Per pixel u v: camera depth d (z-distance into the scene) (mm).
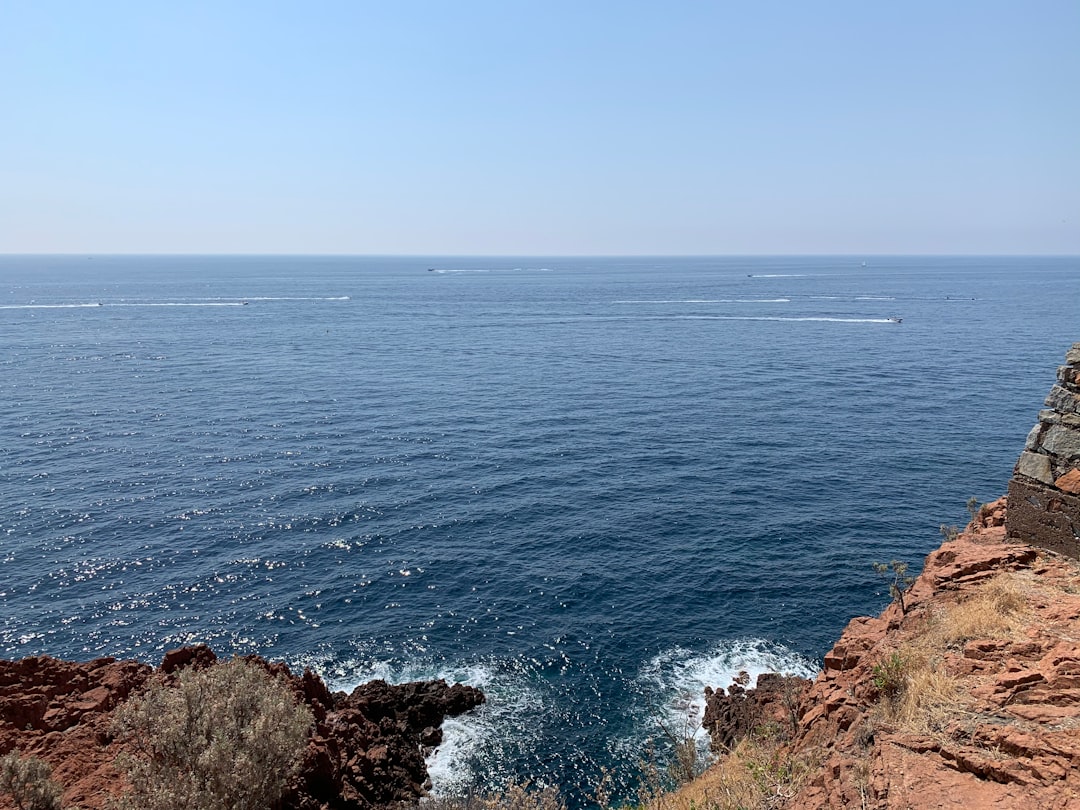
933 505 44000
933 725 8750
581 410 68812
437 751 23859
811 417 65188
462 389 79312
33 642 30344
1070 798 6848
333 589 34625
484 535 40250
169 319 153375
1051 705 8391
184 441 58375
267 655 29500
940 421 63219
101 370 90000
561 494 46219
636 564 36656
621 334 128875
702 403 71312
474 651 29750
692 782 13266
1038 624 10367
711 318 155375
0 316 156125
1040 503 13680
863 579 34781
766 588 34125
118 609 32906
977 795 7293
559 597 33688
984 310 164500
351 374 88812
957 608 11898
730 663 28547
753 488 47062
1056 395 14039
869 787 7934
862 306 179500
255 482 48688
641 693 26922
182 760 12016
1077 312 156375
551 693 27078
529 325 144750
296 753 13703
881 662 11000
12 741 14594
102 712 15914
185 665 18734
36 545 38969
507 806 16859
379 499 45625
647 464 52125
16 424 63000
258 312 171625
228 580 35500
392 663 28953
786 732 13578
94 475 49938
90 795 12906
